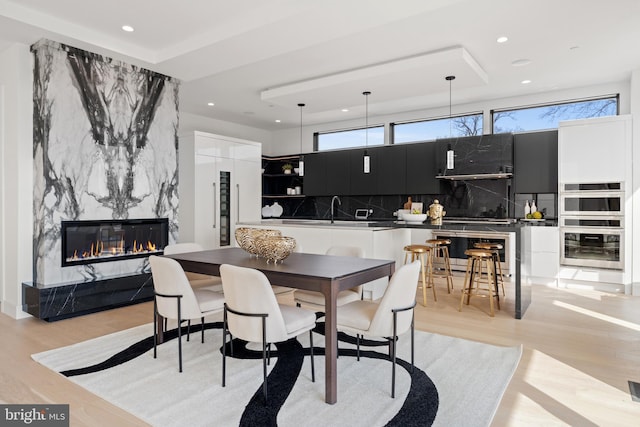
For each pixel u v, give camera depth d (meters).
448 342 3.27
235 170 7.11
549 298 4.82
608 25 3.73
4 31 3.68
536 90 5.85
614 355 3.00
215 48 4.00
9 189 4.11
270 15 3.43
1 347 3.18
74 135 4.13
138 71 4.67
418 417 2.12
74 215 4.13
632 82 4.98
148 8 3.49
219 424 2.05
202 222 6.49
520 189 5.97
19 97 3.95
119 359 2.92
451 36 3.96
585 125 5.24
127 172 4.58
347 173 7.48
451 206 6.77
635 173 4.96
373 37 3.97
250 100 6.35
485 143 5.98
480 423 2.06
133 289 4.46
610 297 4.87
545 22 3.68
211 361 2.88
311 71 5.00
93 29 3.90
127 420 2.10
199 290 3.17
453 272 6.20
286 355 3.01
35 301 3.79
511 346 3.18
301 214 8.55
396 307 2.37
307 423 2.06
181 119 7.14
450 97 6.18
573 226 5.36
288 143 8.68
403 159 6.89
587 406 2.25
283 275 2.49
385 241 4.75
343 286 2.39
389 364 2.83
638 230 4.96
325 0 3.10
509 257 5.69
